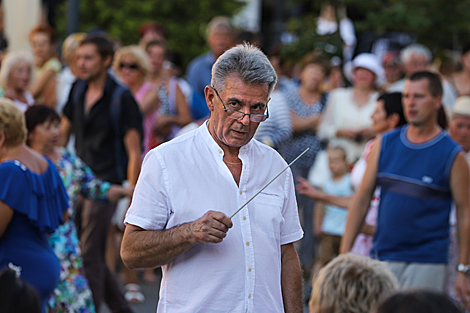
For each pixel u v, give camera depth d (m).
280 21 39.22
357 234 11.16
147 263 6.85
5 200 9.48
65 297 11.27
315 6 25.42
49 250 10.09
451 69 22.31
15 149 9.90
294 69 25.02
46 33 19.19
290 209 7.47
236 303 6.81
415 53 20.14
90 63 13.80
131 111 13.97
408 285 10.67
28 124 11.54
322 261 16.11
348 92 19.05
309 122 18.67
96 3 34.16
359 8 24.94
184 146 7.05
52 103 18.09
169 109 17.78
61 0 34.06
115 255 16.59
